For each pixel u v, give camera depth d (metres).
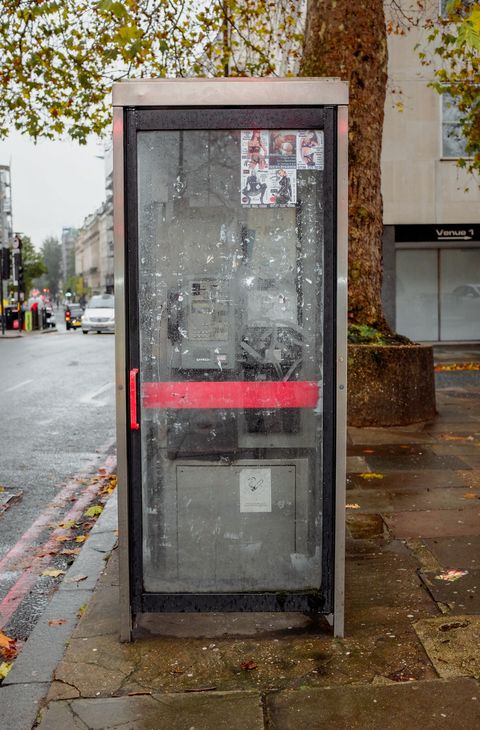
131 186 3.47
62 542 5.69
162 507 3.67
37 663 3.51
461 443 8.05
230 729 2.90
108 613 4.00
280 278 3.59
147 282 3.58
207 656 3.49
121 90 3.42
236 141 3.53
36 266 79.81
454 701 3.04
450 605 3.96
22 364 19.02
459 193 21.48
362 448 7.85
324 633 3.70
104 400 12.77
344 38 9.71
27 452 8.76
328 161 3.46
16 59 12.73
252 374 3.63
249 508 3.67
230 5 12.86
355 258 9.98
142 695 3.16
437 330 23.31
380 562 4.60
